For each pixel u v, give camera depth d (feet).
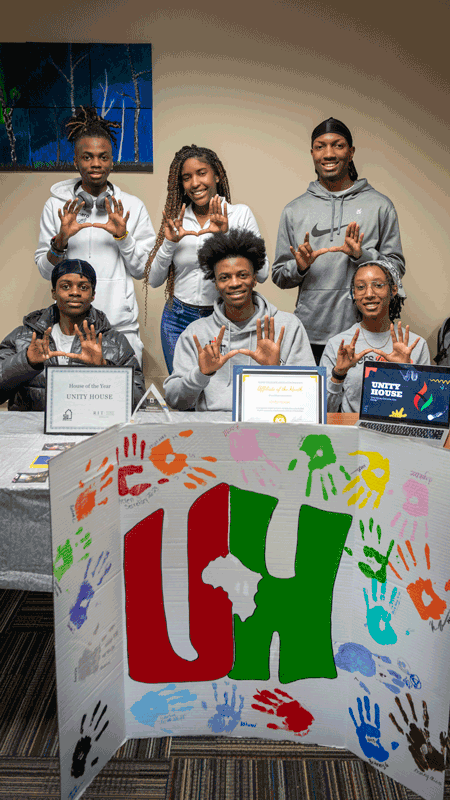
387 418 4.84
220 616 4.32
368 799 4.13
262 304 6.86
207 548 4.18
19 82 11.34
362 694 4.28
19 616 6.09
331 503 4.04
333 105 11.90
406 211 12.40
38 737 4.63
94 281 6.94
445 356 10.43
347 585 4.17
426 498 3.64
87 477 3.76
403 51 11.64
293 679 4.41
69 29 11.34
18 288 12.41
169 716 4.58
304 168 12.16
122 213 8.67
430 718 3.89
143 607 4.30
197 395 6.48
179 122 11.85
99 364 6.15
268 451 3.98
